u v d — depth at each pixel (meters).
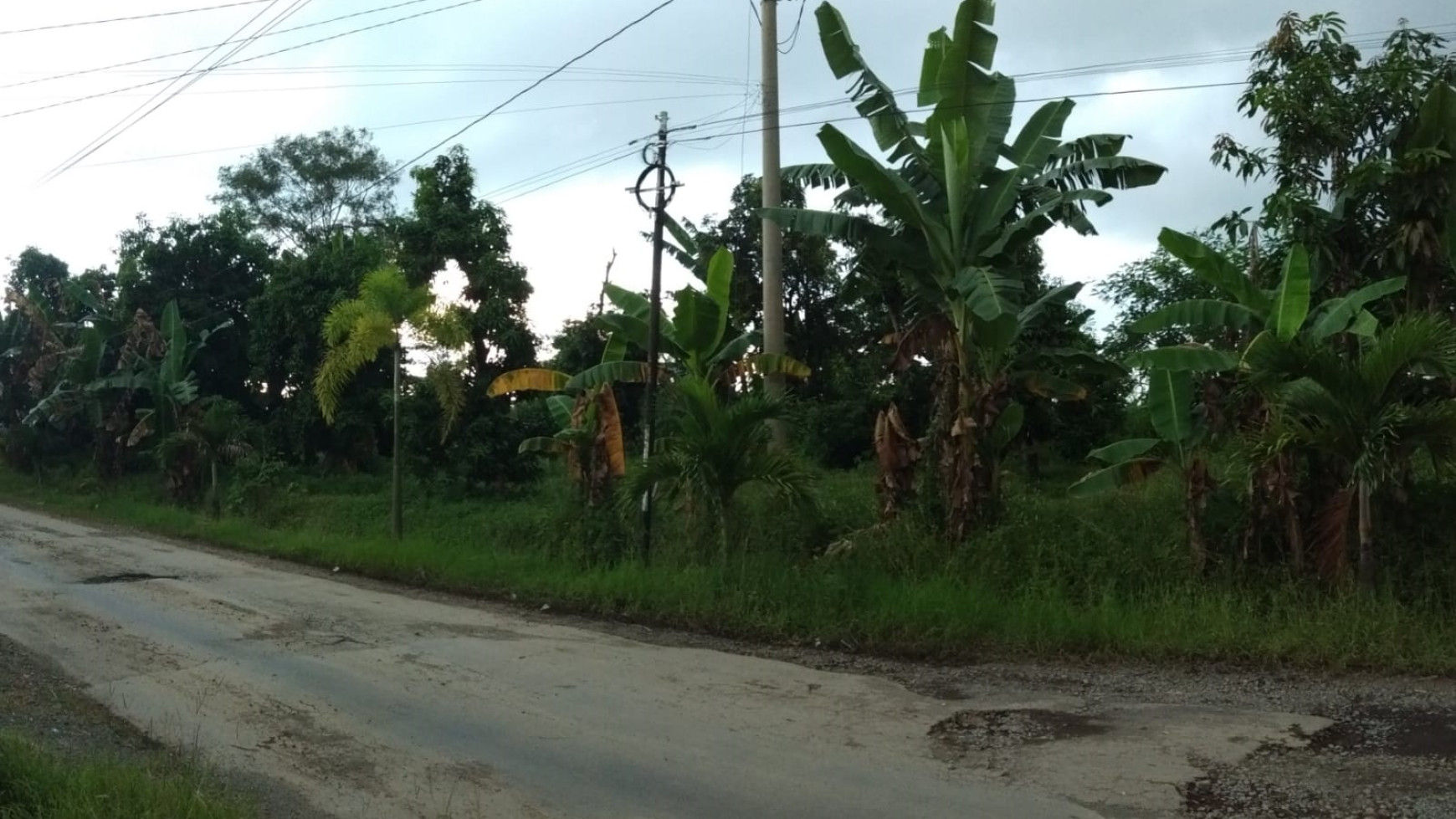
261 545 17.72
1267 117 11.80
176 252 30.67
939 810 5.71
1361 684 8.28
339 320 17.72
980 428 12.66
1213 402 12.31
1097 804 5.76
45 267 38.38
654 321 14.20
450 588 13.73
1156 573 11.09
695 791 6.05
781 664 9.41
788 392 14.98
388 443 28.39
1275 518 10.98
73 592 12.76
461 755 6.74
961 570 11.61
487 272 22.95
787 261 26.36
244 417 27.78
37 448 31.00
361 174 43.94
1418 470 12.22
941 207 12.91
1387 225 11.48
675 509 14.06
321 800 5.96
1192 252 11.48
